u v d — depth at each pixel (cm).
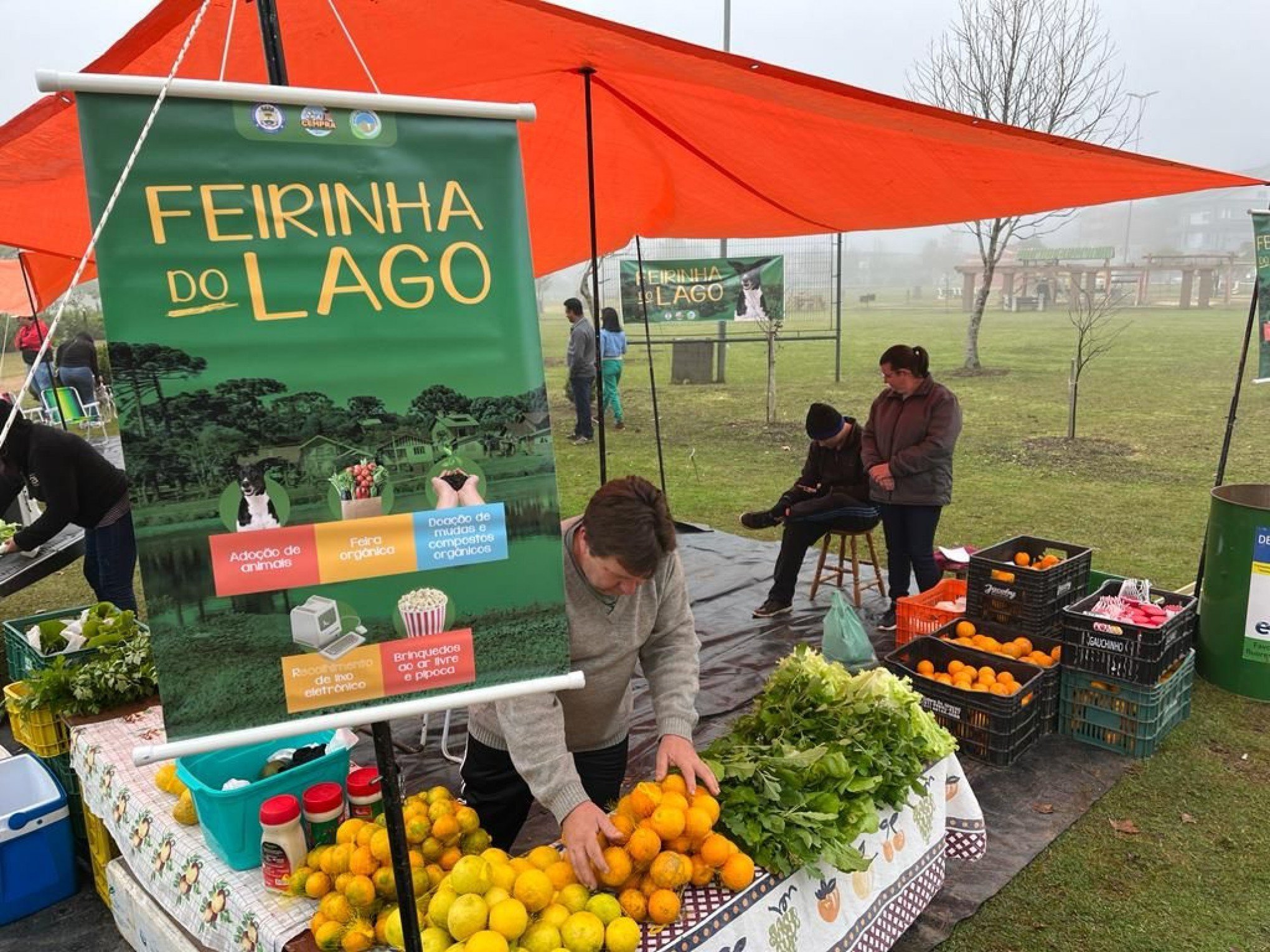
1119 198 474
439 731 452
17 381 1692
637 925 203
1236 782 399
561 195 615
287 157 154
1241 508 470
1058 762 417
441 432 165
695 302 1376
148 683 346
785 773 245
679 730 249
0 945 320
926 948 301
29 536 489
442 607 166
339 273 158
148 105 147
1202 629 503
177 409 149
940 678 438
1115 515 850
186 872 245
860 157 445
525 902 194
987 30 1530
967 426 1334
